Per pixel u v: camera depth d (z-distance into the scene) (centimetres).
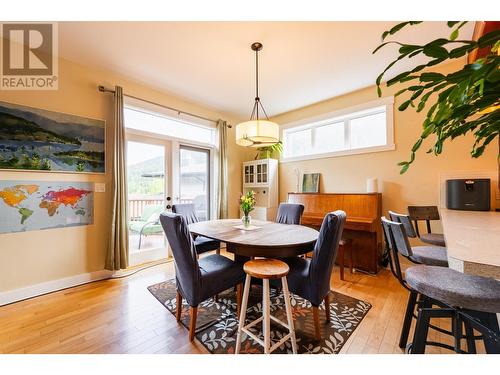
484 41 54
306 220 329
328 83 314
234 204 457
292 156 423
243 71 282
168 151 361
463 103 60
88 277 266
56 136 249
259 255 175
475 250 81
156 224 346
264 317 136
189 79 304
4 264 218
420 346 113
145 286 253
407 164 78
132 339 164
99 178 280
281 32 211
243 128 232
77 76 265
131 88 311
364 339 163
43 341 161
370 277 278
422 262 153
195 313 162
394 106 306
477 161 252
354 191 344
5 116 222
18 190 227
